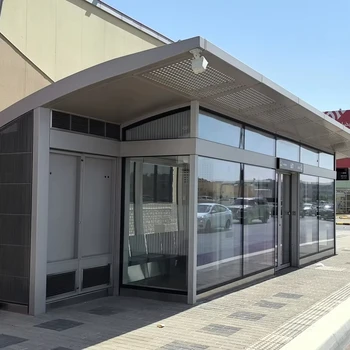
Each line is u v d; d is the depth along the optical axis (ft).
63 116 22.59
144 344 17.16
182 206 24.41
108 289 25.50
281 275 33.94
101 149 24.62
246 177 29.96
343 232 80.12
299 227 38.81
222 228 27.20
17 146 21.70
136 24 36.29
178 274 24.45
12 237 21.49
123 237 25.96
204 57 18.03
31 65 26.89
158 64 18.75
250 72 20.63
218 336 18.37
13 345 16.80
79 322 19.95
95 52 32.12
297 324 20.40
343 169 75.87
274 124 31.83
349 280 31.89
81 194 23.84
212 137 25.75
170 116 24.93
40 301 21.07
